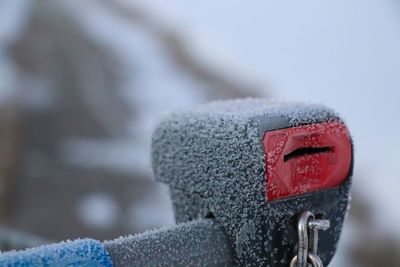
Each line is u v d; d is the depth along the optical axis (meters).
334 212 1.98
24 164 10.41
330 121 1.95
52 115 12.53
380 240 9.01
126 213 9.20
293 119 1.88
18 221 8.85
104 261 1.63
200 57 17.09
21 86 13.72
